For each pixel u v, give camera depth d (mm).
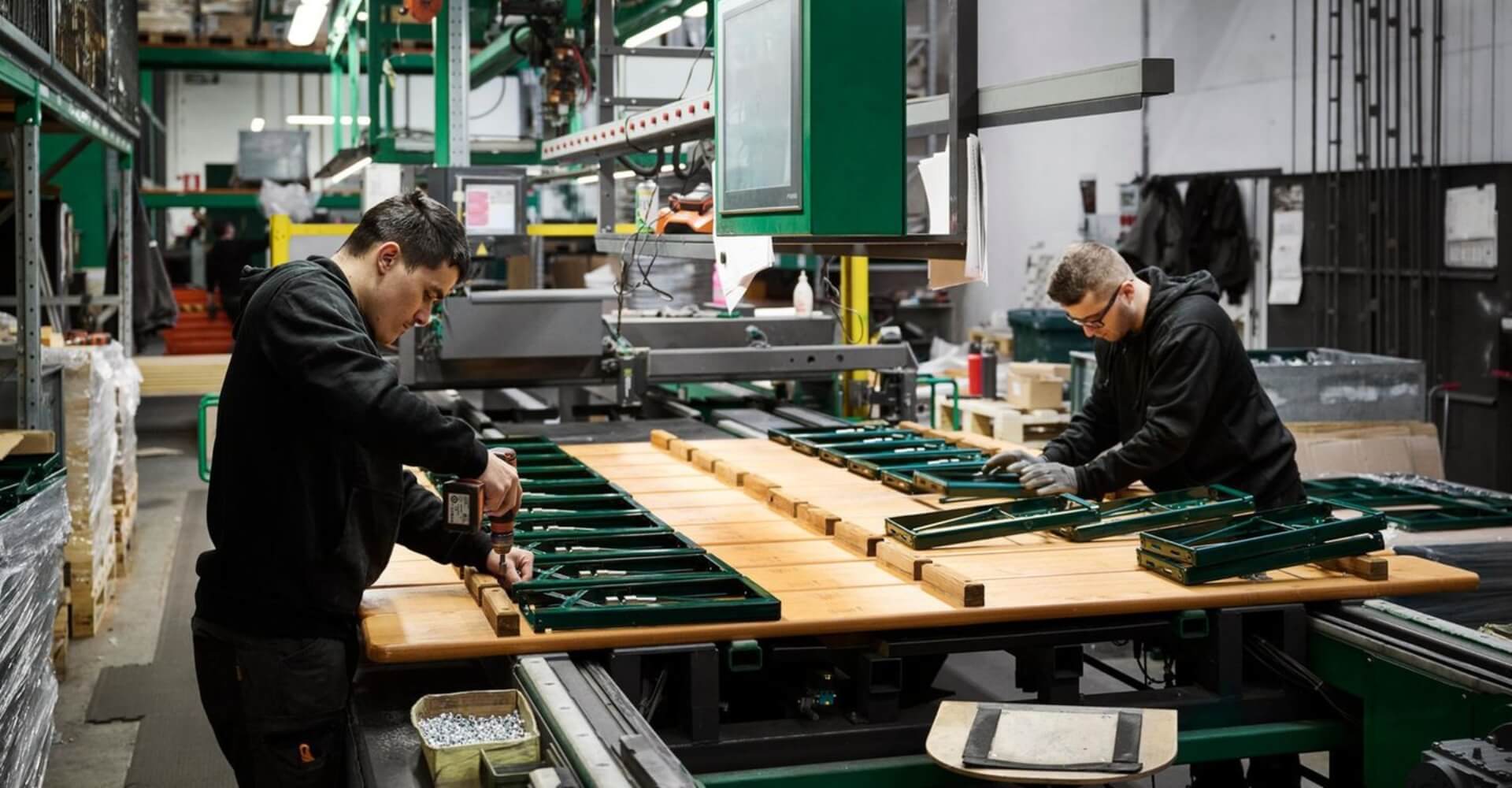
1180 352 3465
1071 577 3000
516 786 2068
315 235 8219
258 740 2633
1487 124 6863
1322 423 5609
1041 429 6539
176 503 8852
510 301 5242
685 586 2812
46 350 5594
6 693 3127
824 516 3494
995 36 12062
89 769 4520
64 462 5570
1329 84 7734
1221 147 9070
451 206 6664
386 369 2518
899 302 12539
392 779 2225
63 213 7676
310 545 2615
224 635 2664
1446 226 7098
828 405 6523
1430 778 2258
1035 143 11492
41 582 3674
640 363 5375
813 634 2641
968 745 2393
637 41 7090
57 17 5188
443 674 2861
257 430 2592
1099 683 4918
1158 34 9656
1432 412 7199
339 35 9852
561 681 2412
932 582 2900
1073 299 3580
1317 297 8086
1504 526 4359
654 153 5691
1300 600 2939
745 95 3160
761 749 2639
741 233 3213
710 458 4508
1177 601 2828
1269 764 3320
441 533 2891
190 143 21484
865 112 2836
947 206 3035
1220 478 3623
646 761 1984
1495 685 2449
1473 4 6902
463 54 6848
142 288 9938
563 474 4168
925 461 4336
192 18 13070
